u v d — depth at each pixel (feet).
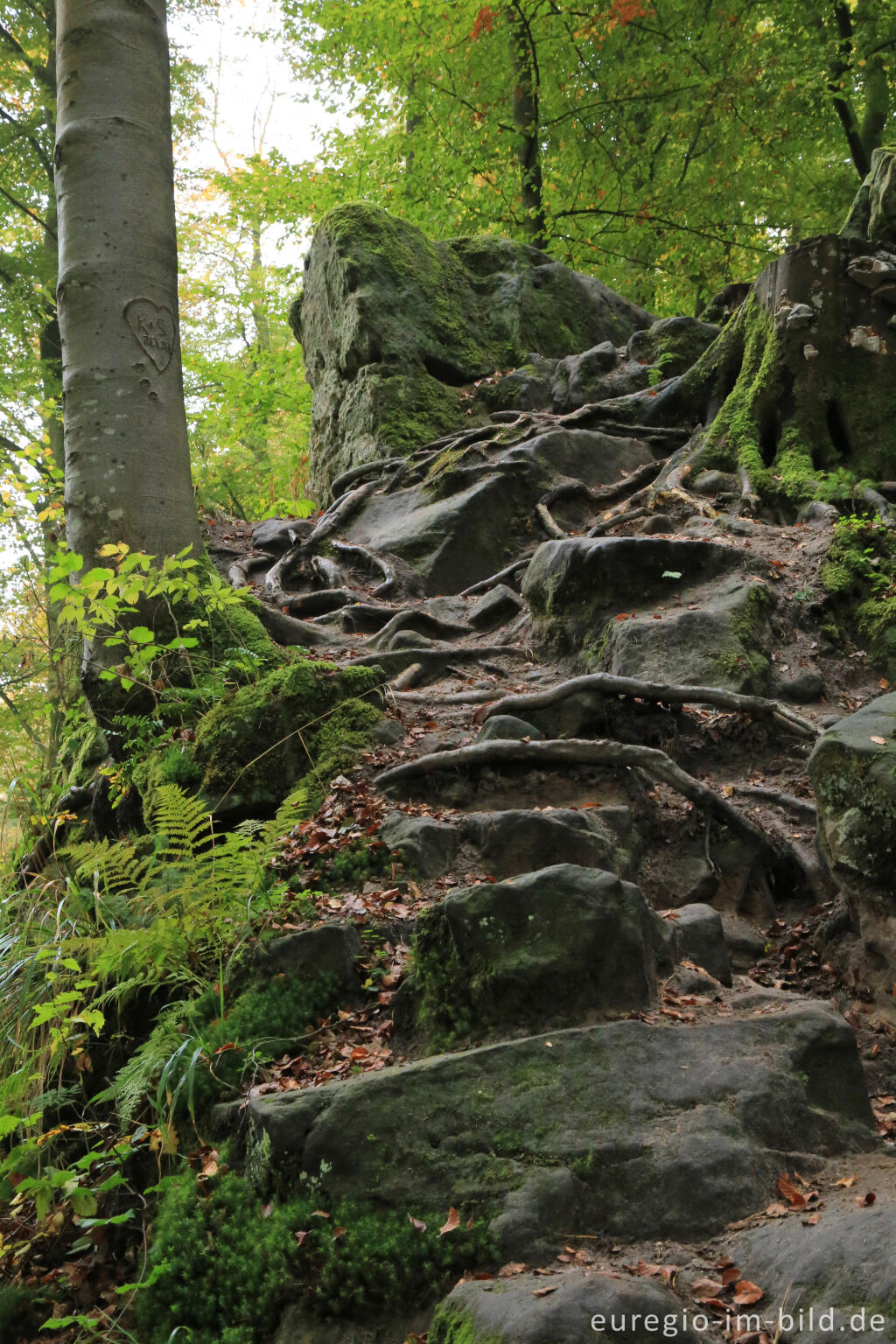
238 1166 10.43
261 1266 9.28
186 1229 9.89
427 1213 9.12
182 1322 9.43
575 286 43.47
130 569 17.57
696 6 56.18
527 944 11.12
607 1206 8.98
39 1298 10.57
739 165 57.21
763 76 54.85
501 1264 8.65
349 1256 8.98
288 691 18.10
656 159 59.31
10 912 15.87
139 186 21.06
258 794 17.29
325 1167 9.50
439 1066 10.04
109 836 19.35
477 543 30.01
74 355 20.79
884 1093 11.59
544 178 59.00
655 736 18.72
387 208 57.57
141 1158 11.56
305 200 58.59
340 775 16.87
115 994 12.84
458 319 40.24
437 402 37.76
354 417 38.52
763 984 13.75
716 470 29.78
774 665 20.92
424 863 14.42
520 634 24.27
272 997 12.09
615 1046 10.19
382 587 28.25
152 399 20.90
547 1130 9.45
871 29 53.21
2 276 57.82
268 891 13.70
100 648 20.45
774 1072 10.03
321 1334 8.77
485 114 55.11
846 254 30.09
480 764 16.69
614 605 22.30
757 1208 8.93
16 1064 13.50
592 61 57.11
